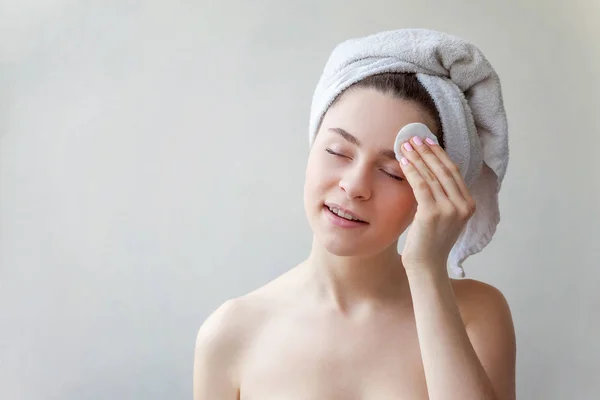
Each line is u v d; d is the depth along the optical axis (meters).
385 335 0.82
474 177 0.82
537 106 1.27
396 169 0.74
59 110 1.27
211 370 0.86
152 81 1.27
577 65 1.25
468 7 1.26
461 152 0.77
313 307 0.85
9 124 1.27
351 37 1.26
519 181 1.28
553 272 1.29
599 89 1.25
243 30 1.26
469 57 0.76
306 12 1.26
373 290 0.84
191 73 1.27
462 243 0.89
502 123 0.80
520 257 1.29
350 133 0.73
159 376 1.32
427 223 0.72
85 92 1.27
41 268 1.29
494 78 0.78
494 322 0.85
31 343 1.30
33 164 1.28
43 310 1.30
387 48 0.75
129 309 1.31
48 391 1.31
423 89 0.74
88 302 1.30
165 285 1.31
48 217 1.29
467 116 0.77
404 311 0.84
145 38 1.27
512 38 1.26
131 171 1.29
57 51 1.26
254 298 0.89
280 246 1.29
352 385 0.80
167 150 1.28
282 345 0.84
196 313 1.31
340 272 0.83
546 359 1.30
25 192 1.28
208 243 1.30
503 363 0.84
